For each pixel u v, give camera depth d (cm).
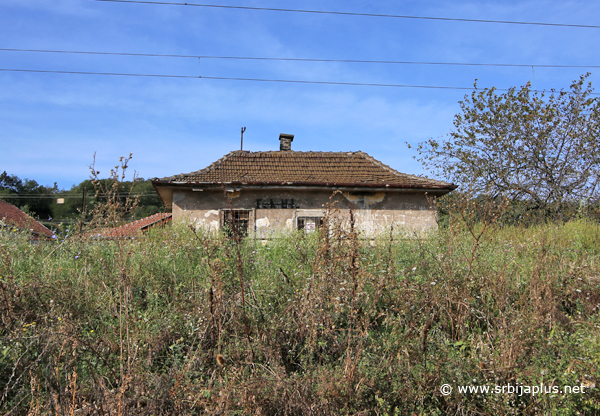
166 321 408
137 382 309
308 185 1137
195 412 304
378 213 1174
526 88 1675
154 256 568
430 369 345
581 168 1608
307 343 380
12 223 633
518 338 362
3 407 296
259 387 306
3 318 351
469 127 1783
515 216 1545
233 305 405
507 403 317
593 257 671
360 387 319
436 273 494
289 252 621
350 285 394
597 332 393
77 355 342
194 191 1148
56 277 478
